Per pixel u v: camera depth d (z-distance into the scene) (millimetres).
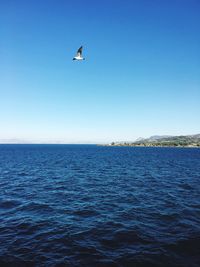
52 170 45719
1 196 23516
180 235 13367
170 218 16609
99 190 26828
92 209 19062
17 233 13812
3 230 14281
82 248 11789
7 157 80250
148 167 52469
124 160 72375
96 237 13219
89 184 30734
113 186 29375
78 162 63938
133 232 13891
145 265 10109
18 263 10273
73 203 21000
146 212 18172
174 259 10586
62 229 14500
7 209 18953
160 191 26344
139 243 12352
